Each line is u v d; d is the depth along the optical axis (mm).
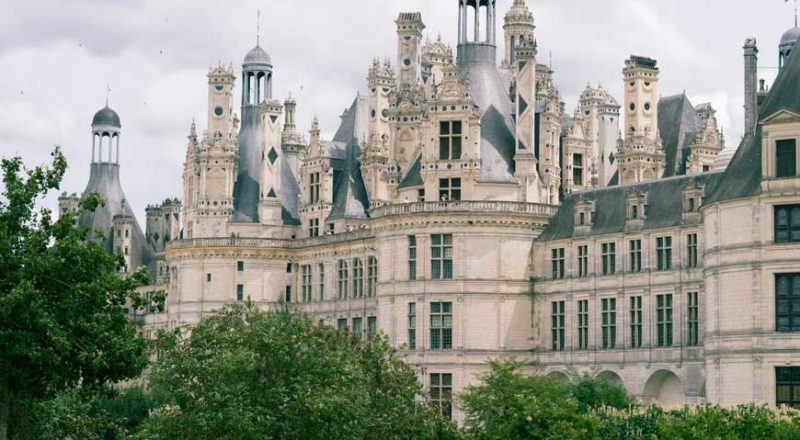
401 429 101375
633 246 140000
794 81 117500
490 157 151750
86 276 90750
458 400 132000
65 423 99812
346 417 97000
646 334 137625
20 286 85562
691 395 132375
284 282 180375
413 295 149125
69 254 89812
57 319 88750
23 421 93562
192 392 96812
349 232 170625
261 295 179375
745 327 116875
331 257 174500
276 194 181750
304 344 99188
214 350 98250
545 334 147625
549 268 147875
